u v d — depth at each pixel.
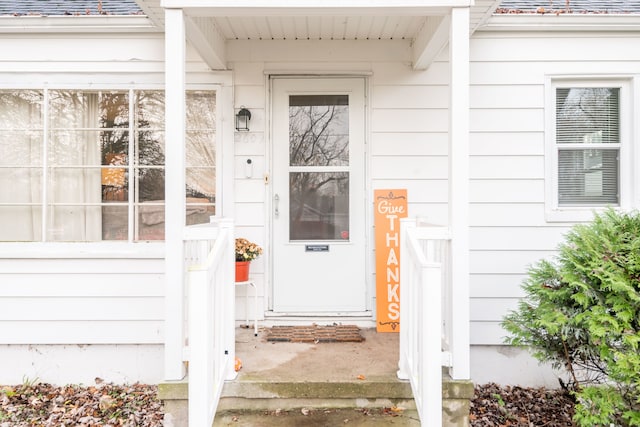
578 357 3.10
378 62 4.09
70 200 4.04
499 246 4.04
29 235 4.03
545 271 3.14
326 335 3.73
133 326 3.93
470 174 4.04
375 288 4.08
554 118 4.06
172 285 2.73
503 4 4.16
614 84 4.07
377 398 2.79
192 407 2.19
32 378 3.94
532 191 4.04
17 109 4.05
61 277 3.92
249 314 4.07
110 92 4.06
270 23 3.69
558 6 4.11
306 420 2.68
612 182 4.10
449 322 2.79
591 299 2.82
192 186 4.10
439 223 4.11
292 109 4.14
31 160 4.04
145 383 3.94
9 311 3.91
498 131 4.05
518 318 3.27
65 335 3.92
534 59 4.03
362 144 4.13
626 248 2.83
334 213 4.14
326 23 3.70
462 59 2.75
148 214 4.05
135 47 4.01
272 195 4.11
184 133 2.79
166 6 2.68
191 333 2.20
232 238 2.84
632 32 4.02
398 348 3.43
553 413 3.48
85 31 3.96
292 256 4.12
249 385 2.77
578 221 4.02
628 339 2.61
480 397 3.77
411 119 4.11
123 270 3.92
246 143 4.09
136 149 4.06
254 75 4.07
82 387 3.89
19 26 3.89
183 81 2.75
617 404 2.68
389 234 4.07
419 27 3.75
